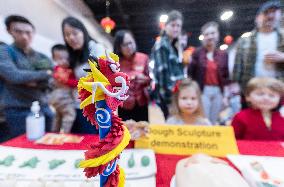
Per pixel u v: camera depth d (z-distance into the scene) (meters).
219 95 1.12
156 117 1.06
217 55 1.15
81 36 0.87
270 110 0.77
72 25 0.88
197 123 0.76
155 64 1.09
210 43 1.14
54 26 1.22
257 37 0.98
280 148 0.59
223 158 0.53
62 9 1.21
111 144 0.26
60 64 0.91
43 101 0.93
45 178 0.41
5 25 0.94
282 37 0.94
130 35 0.94
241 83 1.03
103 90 0.24
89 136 0.65
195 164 0.41
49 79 0.93
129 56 0.91
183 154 0.55
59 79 0.89
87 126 0.80
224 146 0.57
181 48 1.19
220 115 1.09
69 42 0.87
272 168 0.46
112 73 0.25
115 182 0.28
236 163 0.49
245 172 0.44
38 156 0.51
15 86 0.92
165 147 0.57
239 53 1.04
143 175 0.43
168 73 1.08
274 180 0.41
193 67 1.16
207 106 1.12
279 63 0.94
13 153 0.52
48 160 0.49
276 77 0.94
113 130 0.27
